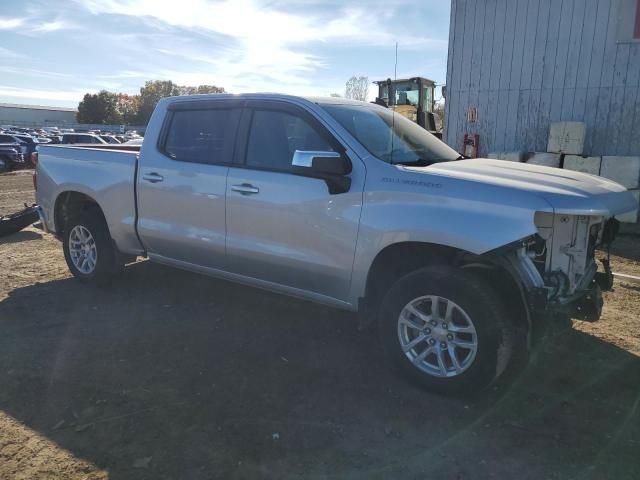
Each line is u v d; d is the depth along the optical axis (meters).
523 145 11.73
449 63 12.23
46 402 3.37
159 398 3.43
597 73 10.80
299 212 3.93
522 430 3.11
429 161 4.07
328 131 3.94
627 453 2.89
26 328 4.54
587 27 10.75
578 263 3.57
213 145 4.55
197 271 4.88
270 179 4.09
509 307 3.40
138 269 6.34
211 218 4.48
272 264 4.18
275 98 4.27
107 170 5.22
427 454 2.88
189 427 3.11
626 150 10.80
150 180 4.87
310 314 4.98
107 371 3.79
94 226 5.45
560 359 4.04
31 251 7.36
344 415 3.26
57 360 3.95
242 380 3.68
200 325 4.67
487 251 3.15
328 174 3.76
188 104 4.80
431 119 17.09
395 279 3.84
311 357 4.06
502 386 3.62
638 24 10.25
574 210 3.11
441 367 3.44
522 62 11.46
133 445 2.94
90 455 2.85
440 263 3.61
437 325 3.44
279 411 3.29
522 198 3.14
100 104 101.69
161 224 4.86
